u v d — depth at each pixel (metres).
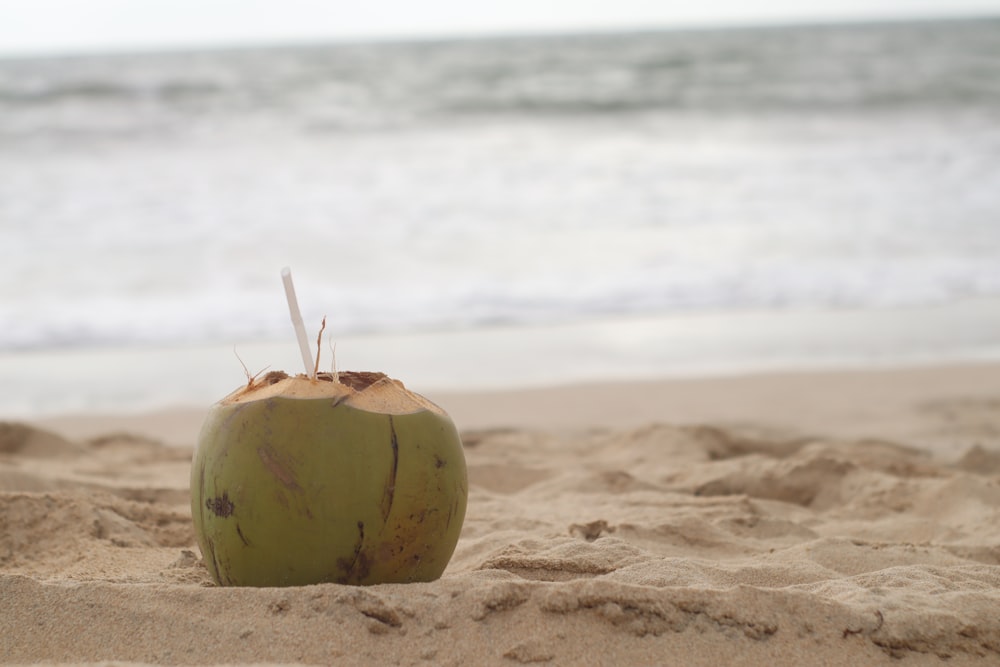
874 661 1.00
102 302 3.80
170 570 1.24
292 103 9.84
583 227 5.02
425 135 8.17
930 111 8.88
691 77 12.00
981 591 1.10
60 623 1.01
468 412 2.56
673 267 4.31
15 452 2.02
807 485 1.72
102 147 7.25
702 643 1.00
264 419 1.06
